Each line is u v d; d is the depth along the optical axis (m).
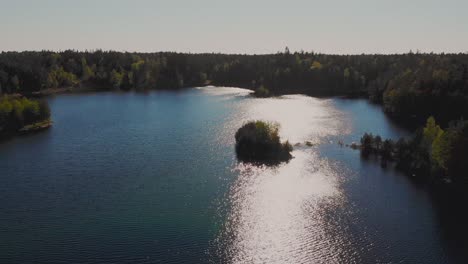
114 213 86.19
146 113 193.38
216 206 89.81
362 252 71.94
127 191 97.75
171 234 77.62
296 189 98.75
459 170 98.62
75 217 84.44
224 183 102.62
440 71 183.25
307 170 111.69
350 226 80.75
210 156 124.00
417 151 114.75
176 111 198.62
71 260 69.38
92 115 188.38
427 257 70.19
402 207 88.81
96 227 80.25
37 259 69.69
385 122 169.25
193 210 87.81
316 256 71.06
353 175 107.75
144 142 139.88
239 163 117.50
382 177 106.31
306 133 150.62
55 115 188.25
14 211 87.44
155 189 98.94
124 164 116.94
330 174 108.62
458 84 170.00
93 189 98.88
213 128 160.00
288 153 125.50
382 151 125.06
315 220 83.44
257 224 81.88
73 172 110.44
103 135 149.62
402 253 71.44
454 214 85.50
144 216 84.88
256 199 93.31
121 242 74.69
